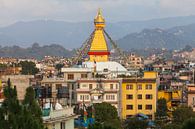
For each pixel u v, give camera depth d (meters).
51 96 130.38
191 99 197.50
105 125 85.81
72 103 182.25
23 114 68.94
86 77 198.88
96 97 185.75
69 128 94.44
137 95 194.12
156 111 190.75
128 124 161.12
